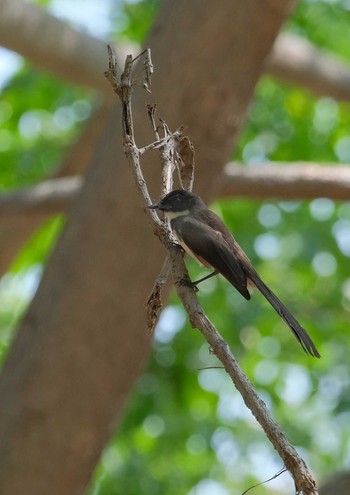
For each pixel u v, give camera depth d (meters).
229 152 11.66
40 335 11.42
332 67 15.58
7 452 11.23
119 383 11.51
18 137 18.52
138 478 17.58
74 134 18.52
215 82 11.34
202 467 18.05
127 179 11.32
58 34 13.82
